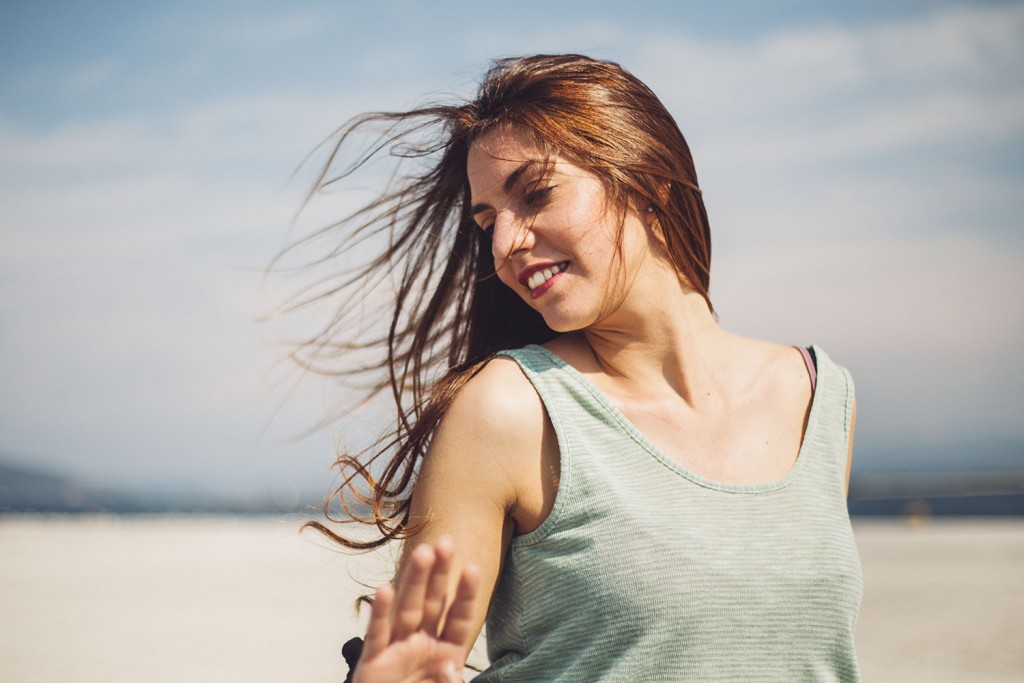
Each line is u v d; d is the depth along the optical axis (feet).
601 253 5.96
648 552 5.43
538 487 5.67
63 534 85.61
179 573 49.73
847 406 6.59
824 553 5.77
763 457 6.13
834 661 5.73
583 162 6.01
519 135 6.06
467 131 6.39
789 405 6.47
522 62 6.40
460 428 5.71
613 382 6.23
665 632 5.33
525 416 5.71
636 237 6.13
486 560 5.60
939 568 47.78
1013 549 57.36
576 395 5.83
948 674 24.27
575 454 5.62
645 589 5.36
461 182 7.27
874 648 27.89
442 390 6.15
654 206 6.20
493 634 6.07
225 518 152.05
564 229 5.93
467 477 5.63
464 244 7.36
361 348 7.83
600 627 5.40
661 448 5.90
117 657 27.02
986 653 26.94
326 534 6.15
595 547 5.48
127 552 63.26
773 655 5.49
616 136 6.12
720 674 5.37
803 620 5.58
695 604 5.37
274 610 36.11
